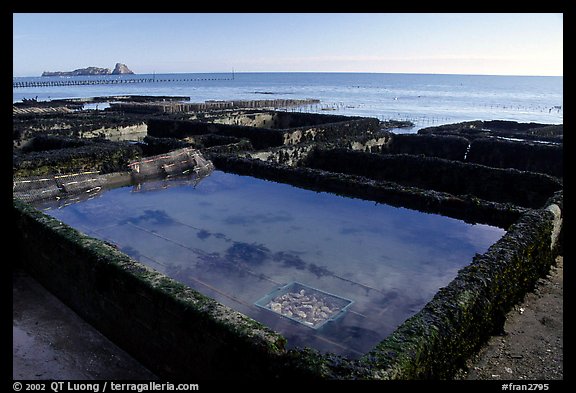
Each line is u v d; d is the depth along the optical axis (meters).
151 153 15.18
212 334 4.18
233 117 23.81
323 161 14.49
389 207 10.07
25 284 7.04
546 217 7.07
